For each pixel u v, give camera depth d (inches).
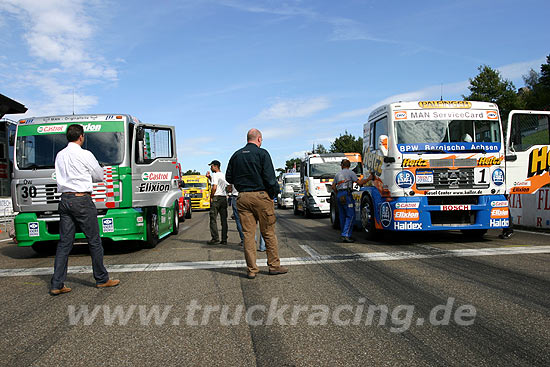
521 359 112.6
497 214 315.0
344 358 116.0
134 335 138.5
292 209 1085.8
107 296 188.2
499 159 319.6
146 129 351.6
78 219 197.2
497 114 327.0
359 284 197.6
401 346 123.5
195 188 1127.6
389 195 319.9
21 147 318.7
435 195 313.7
